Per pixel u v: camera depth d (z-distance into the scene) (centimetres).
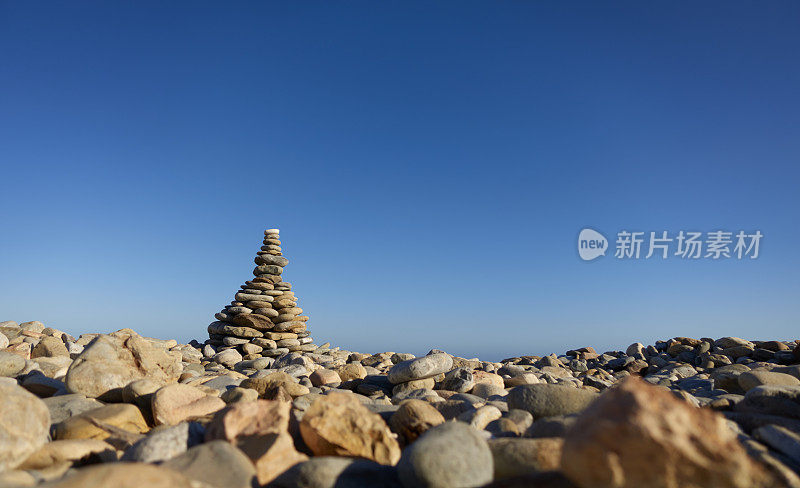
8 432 332
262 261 1434
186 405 492
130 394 516
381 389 750
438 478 298
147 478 237
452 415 534
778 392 489
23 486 286
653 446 217
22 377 652
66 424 421
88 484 227
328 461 322
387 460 361
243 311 1338
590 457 225
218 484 290
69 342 965
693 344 1438
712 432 233
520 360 1402
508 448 343
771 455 361
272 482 321
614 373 1306
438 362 727
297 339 1393
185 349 1199
